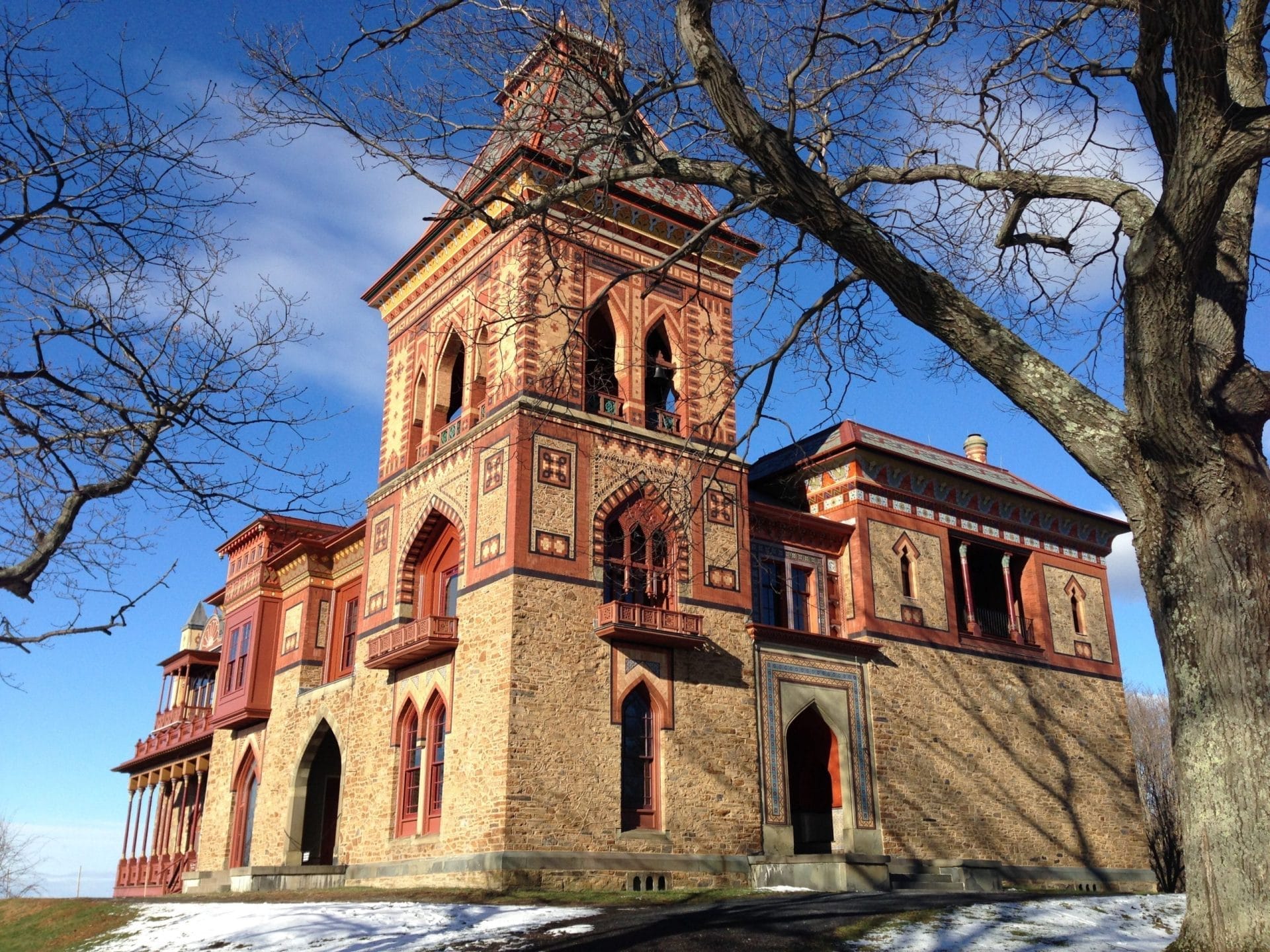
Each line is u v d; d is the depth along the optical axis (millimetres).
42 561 8938
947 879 29094
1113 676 38406
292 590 38469
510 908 19031
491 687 25062
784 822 28062
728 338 31578
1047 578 37844
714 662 28094
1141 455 9445
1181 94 8602
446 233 31562
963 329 10164
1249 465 9289
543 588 25781
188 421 9641
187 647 60594
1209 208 8656
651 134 12992
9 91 9148
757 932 15141
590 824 24609
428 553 30344
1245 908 8477
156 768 49094
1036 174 11273
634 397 29172
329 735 34938
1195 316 9891
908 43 12172
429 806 26672
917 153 13125
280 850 34500
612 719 25750
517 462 26359
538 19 12328
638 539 28406
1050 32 11727
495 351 28547
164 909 21828
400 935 16547
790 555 32219
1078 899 18359
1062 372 10047
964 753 32875
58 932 21406
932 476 35406
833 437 36156
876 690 31578
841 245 10328
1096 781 36062
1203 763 8859
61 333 9414
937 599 34219
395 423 32938
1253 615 8875
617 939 14914
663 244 30953
